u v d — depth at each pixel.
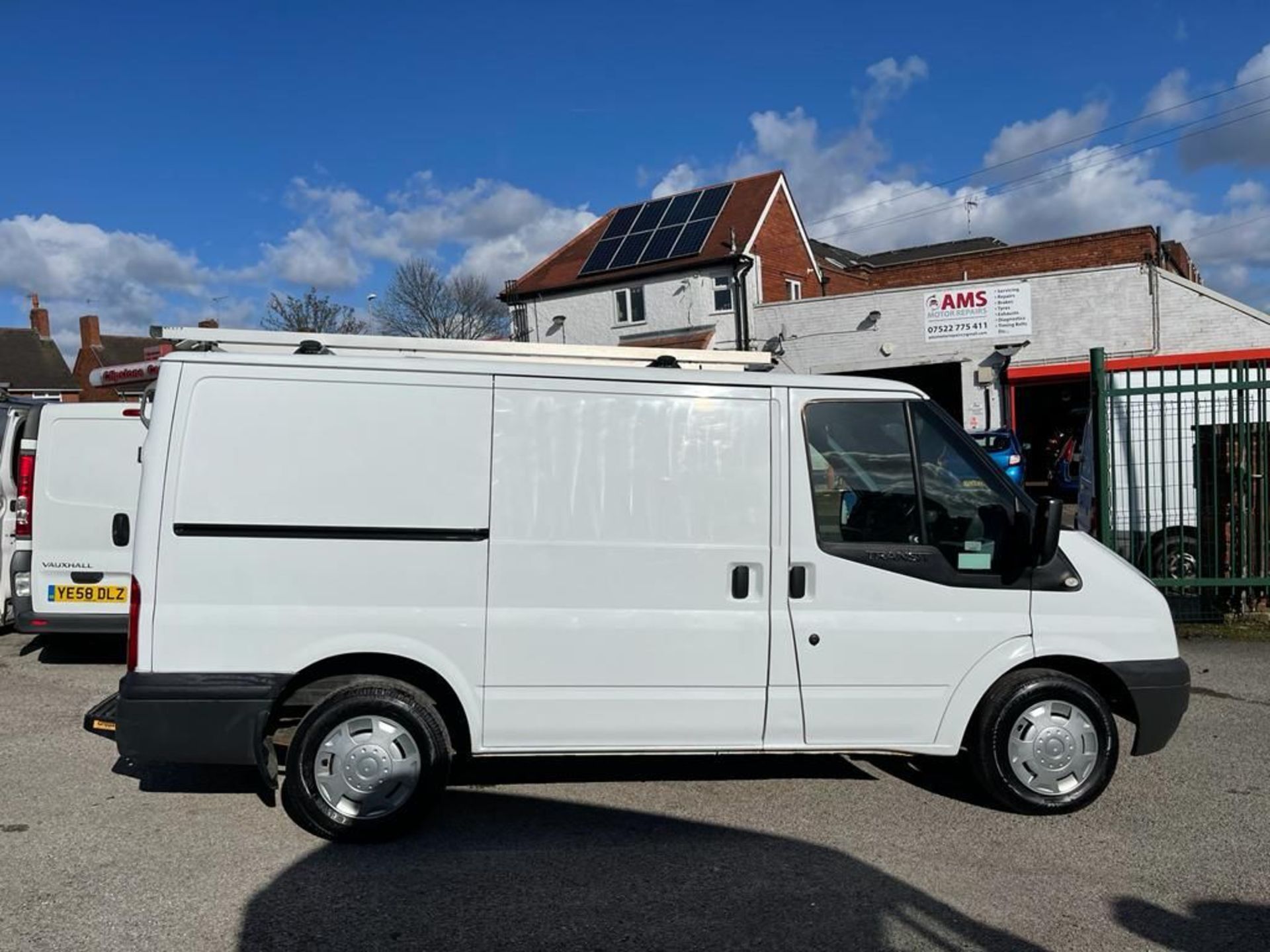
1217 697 6.70
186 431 4.21
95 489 7.32
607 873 4.02
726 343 30.05
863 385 4.61
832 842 4.34
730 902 3.76
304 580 4.22
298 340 5.16
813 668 4.46
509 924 3.58
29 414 7.42
